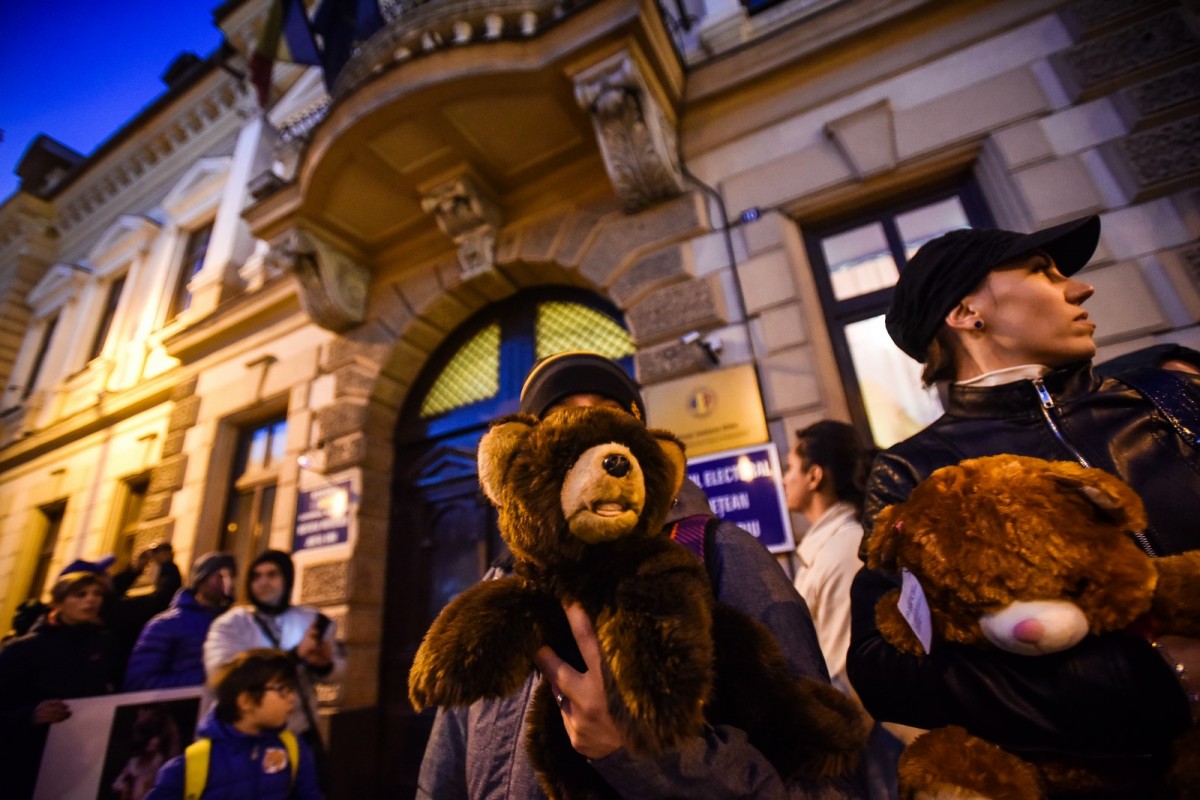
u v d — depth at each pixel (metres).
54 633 2.27
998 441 0.80
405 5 3.78
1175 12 2.36
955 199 2.70
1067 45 2.56
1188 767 0.49
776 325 2.70
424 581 3.62
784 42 3.12
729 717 0.57
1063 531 0.53
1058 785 0.56
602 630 0.48
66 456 6.75
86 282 8.06
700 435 2.67
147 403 5.97
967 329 0.91
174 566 3.66
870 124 2.81
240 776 1.66
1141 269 2.16
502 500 0.56
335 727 3.12
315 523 3.82
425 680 0.51
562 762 0.58
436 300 3.90
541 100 3.08
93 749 1.90
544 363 1.05
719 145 3.21
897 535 0.63
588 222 3.42
